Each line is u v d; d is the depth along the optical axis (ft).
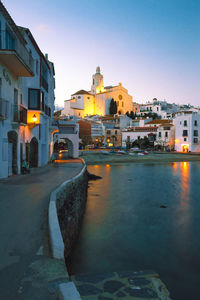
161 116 385.09
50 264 15.14
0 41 43.96
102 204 60.03
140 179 100.48
